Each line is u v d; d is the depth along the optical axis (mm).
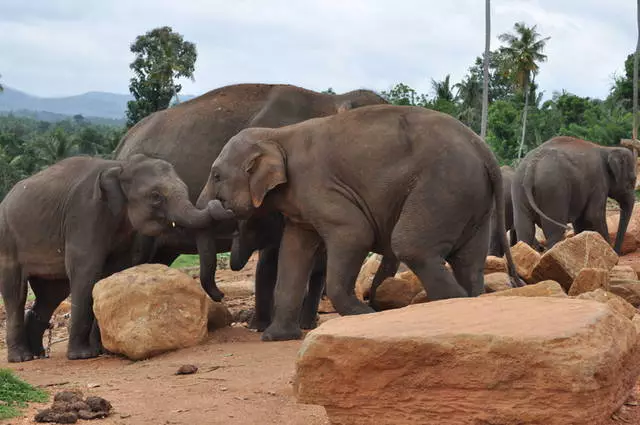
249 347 8742
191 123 10945
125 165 9859
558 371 4172
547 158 15820
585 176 15750
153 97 59250
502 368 4285
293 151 8758
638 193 26797
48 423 5664
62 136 60625
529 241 16109
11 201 10273
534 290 7594
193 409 5988
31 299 17625
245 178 8922
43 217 9945
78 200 9750
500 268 11227
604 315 4656
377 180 8242
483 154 8305
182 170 10797
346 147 8414
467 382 4367
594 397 4227
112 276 9148
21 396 6457
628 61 57250
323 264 10398
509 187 17859
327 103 10688
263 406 5953
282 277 9156
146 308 8938
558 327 4383
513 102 62938
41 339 10805
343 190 8438
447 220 8055
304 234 9102
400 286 9953
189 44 59094
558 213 15664
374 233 8469
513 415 4270
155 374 7664
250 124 10617
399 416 4547
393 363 4523
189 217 9391
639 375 5453
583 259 10141
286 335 9086
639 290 9992
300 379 4785
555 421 4191
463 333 4398
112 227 9836
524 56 50281
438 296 8062
